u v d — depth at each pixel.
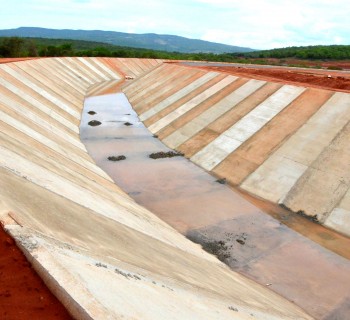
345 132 24.28
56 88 46.34
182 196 22.66
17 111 27.48
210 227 19.22
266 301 12.91
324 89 30.41
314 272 15.88
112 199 18.05
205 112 35.78
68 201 12.48
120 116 43.06
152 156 29.62
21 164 14.39
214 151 28.72
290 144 25.52
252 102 33.31
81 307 5.24
